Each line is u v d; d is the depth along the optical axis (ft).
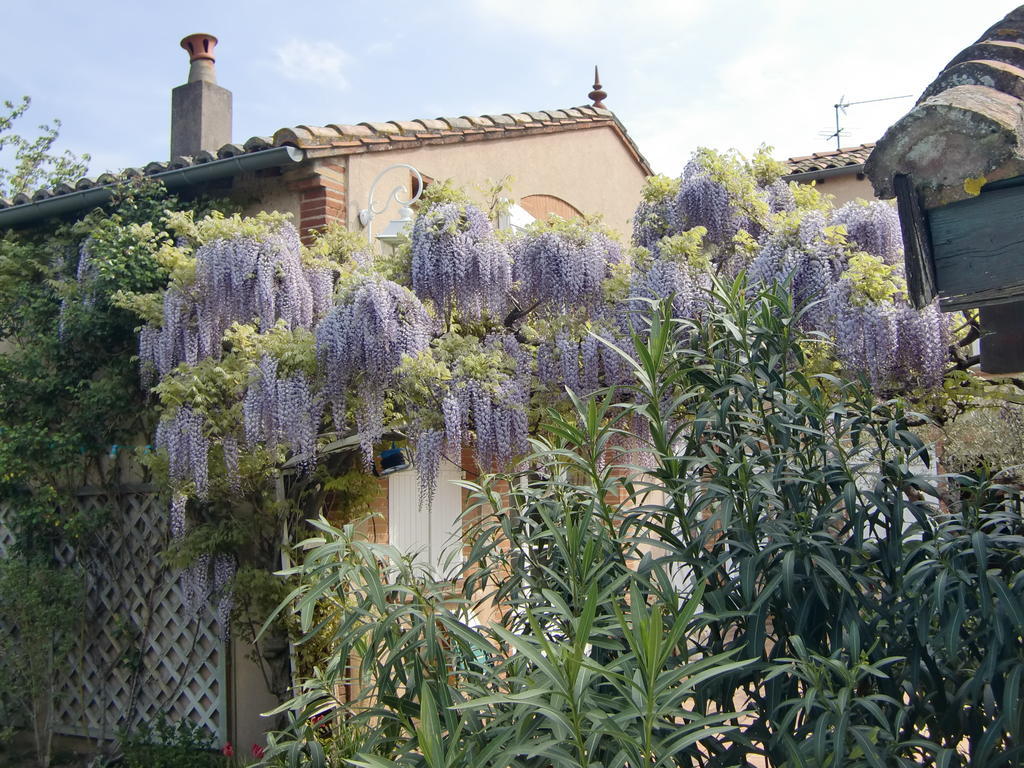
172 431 16.48
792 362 12.59
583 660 6.25
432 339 17.20
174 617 19.75
